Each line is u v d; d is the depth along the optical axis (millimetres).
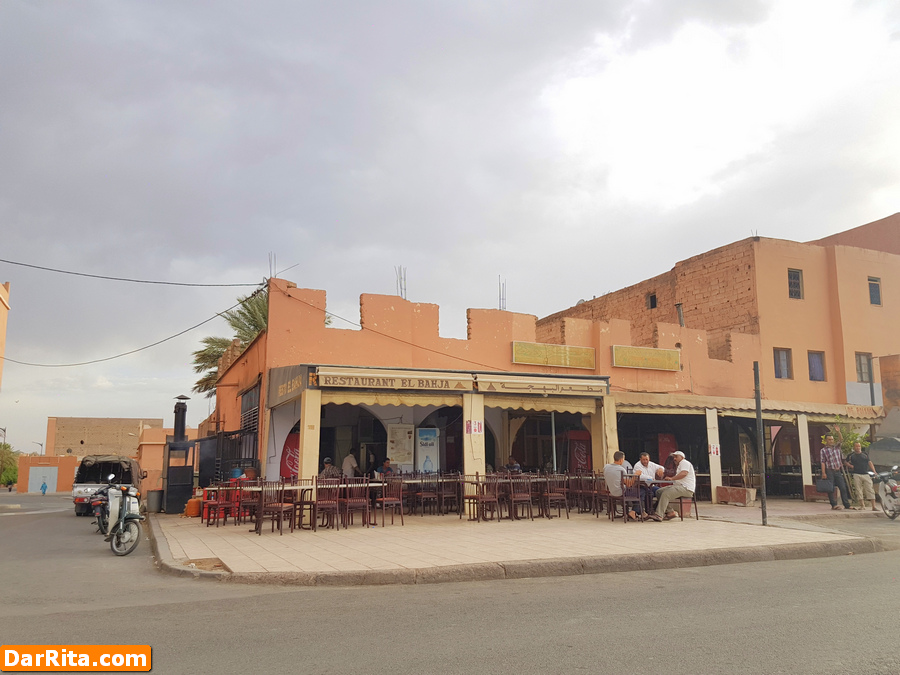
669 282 28953
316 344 18406
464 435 15875
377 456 20000
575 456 20938
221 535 13047
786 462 25312
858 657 4969
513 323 20812
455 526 13789
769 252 25469
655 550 10109
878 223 30797
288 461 18094
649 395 18609
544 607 6754
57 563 10867
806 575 8641
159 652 5215
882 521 15727
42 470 65312
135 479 28234
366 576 8320
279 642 5457
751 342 24578
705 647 5227
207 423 32156
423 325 19594
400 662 4871
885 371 25719
